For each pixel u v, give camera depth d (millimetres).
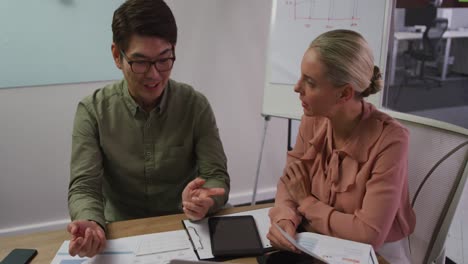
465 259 2031
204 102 1424
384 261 978
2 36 2070
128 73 1175
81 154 1286
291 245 948
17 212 2365
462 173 1095
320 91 1022
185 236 1062
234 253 977
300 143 1295
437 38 4461
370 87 1089
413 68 4547
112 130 1332
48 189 2387
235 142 2719
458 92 4340
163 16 1116
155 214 1437
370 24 2021
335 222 1072
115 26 1138
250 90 2646
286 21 2150
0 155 2248
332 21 2080
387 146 1072
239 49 2543
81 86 2285
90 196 1192
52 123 2289
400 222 1145
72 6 2139
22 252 979
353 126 1122
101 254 976
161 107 1331
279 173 2893
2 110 2186
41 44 2143
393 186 1062
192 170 1456
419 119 1215
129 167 1347
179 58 2439
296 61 2145
